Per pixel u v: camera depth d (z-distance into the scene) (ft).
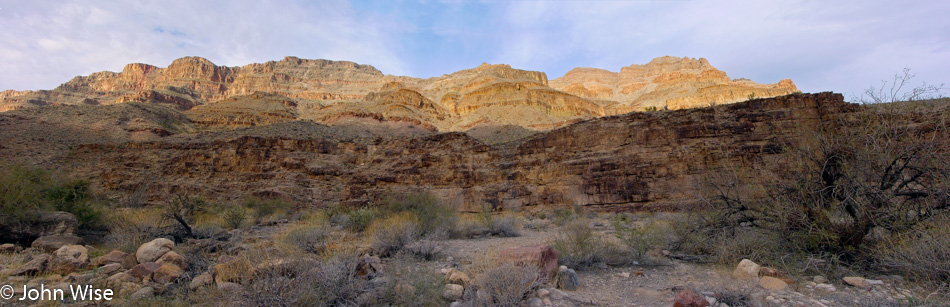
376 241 31.86
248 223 67.82
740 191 28.81
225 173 148.15
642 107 547.90
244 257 19.40
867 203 21.90
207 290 18.01
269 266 17.28
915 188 23.17
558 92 520.83
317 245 28.14
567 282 20.36
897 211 21.85
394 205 59.41
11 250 29.63
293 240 30.94
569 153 110.32
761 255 24.08
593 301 17.83
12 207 33.68
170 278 20.70
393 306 16.76
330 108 493.36
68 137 219.20
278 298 15.52
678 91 647.15
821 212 23.09
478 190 111.65
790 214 24.27
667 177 92.43
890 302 15.56
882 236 21.81
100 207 48.34
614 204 94.84
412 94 493.36
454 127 431.43
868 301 15.90
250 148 155.63
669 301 17.76
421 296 17.10
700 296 16.71
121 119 277.03
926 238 18.52
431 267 25.00
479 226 54.13
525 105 466.29
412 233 34.71
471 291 17.83
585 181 100.01
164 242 26.27
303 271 17.29
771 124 88.94
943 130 21.39
